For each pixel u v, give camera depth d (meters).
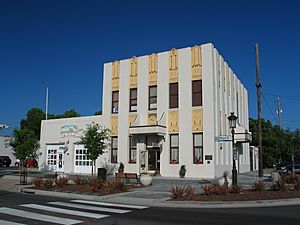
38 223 10.57
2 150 65.19
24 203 15.22
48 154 37.84
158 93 31.66
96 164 34.00
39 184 21.34
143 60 32.94
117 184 19.81
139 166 31.47
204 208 14.09
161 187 21.55
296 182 18.66
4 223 10.52
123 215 12.24
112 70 34.53
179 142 30.09
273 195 16.31
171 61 31.55
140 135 31.75
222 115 32.16
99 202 16.06
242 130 34.59
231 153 34.69
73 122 36.34
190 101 30.16
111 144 33.50
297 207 13.98
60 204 15.03
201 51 30.31
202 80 29.89
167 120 30.94
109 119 34.00
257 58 29.70
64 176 23.55
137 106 32.53
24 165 27.27
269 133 60.66
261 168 28.77
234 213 12.55
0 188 22.45
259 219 11.20
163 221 10.95
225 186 17.14
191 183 24.19
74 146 36.06
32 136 26.88
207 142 28.94
